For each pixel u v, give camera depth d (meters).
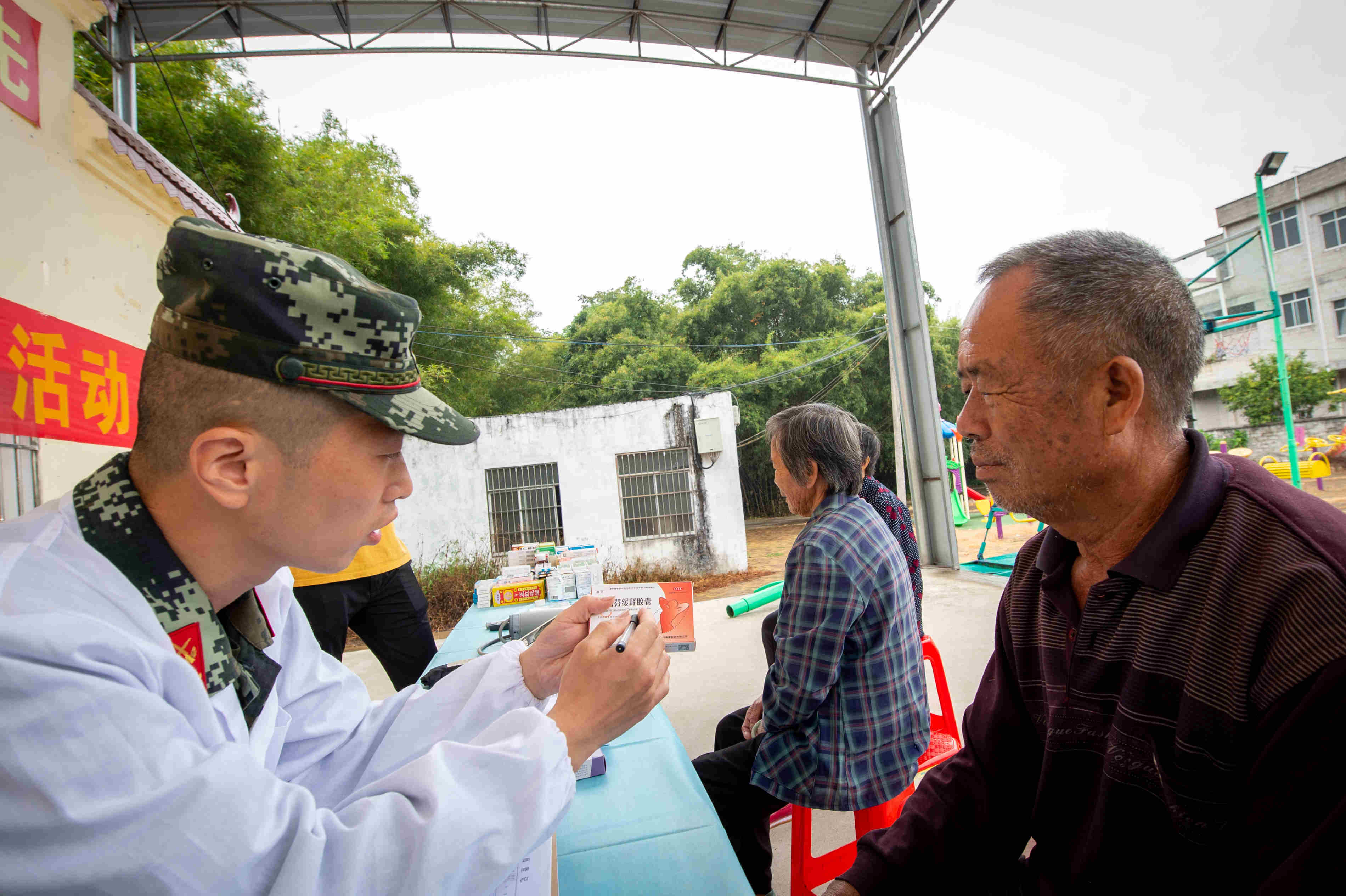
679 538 9.44
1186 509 0.73
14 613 0.53
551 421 9.30
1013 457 0.78
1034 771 0.98
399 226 15.87
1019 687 0.97
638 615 0.85
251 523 0.67
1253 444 12.91
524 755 0.65
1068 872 0.86
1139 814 0.75
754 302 20.70
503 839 0.60
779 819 2.13
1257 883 0.63
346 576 2.71
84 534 0.64
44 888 0.47
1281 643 0.63
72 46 2.64
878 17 6.61
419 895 0.55
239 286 0.60
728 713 3.48
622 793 1.22
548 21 6.52
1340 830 0.55
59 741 0.48
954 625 4.74
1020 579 0.99
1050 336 0.72
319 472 0.65
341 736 1.03
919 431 7.39
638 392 19.19
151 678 0.59
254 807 0.53
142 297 3.08
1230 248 6.68
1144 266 0.72
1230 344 13.23
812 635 1.44
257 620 0.87
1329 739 0.58
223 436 0.62
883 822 1.53
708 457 9.50
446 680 1.07
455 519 9.13
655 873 0.98
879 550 1.52
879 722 1.48
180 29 5.90
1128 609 0.77
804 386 18.45
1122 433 0.73
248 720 0.82
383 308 0.65
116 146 2.76
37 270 2.44
